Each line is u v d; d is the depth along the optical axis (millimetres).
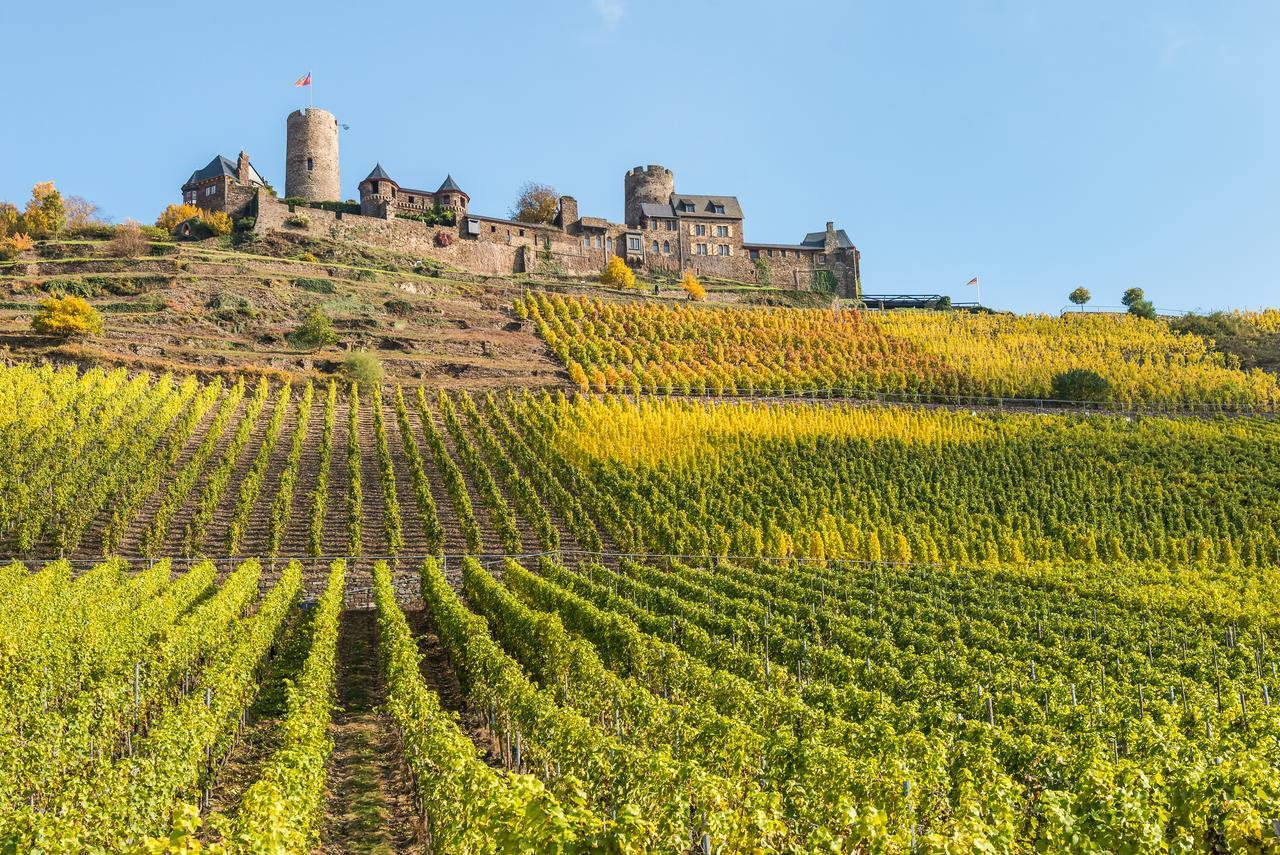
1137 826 12992
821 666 27641
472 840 13781
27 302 74875
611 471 54312
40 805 17281
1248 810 12859
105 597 31281
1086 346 89375
